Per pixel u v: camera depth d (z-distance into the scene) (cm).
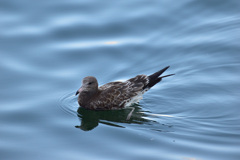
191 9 2147
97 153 1314
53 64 1839
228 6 2161
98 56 1894
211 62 1864
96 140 1399
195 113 1579
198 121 1524
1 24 2011
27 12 2091
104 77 1788
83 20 2058
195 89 1719
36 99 1641
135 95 1658
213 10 2145
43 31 1994
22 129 1463
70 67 1830
